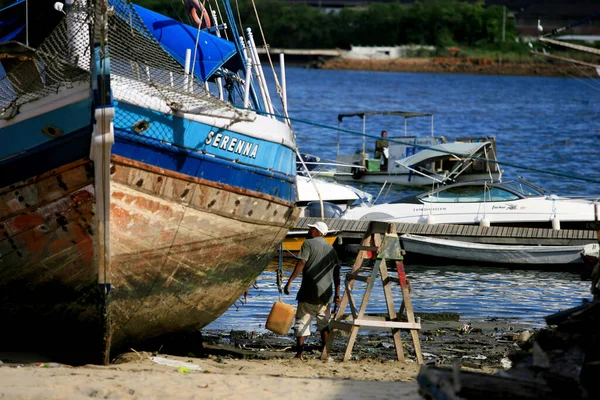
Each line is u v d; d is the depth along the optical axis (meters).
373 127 113.62
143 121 20.61
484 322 29.45
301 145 92.88
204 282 23.48
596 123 127.06
